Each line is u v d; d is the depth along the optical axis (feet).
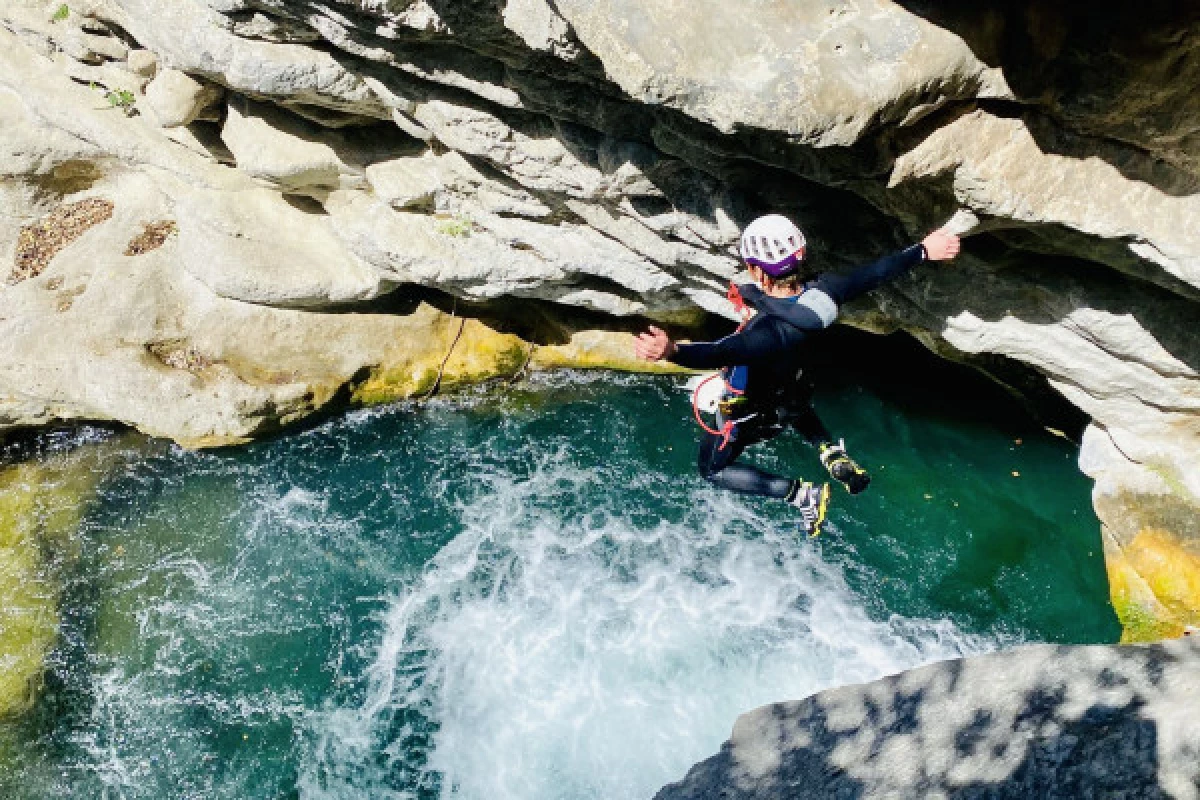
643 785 30.40
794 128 19.13
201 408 38.32
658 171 26.32
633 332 41.42
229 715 32.37
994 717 20.44
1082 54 18.71
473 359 41.75
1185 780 17.62
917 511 36.81
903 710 21.93
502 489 38.63
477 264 35.63
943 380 40.40
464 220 34.73
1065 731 19.29
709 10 19.35
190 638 34.35
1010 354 29.76
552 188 29.55
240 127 34.06
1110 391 29.94
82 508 38.29
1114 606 32.96
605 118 24.88
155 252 40.60
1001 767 19.39
